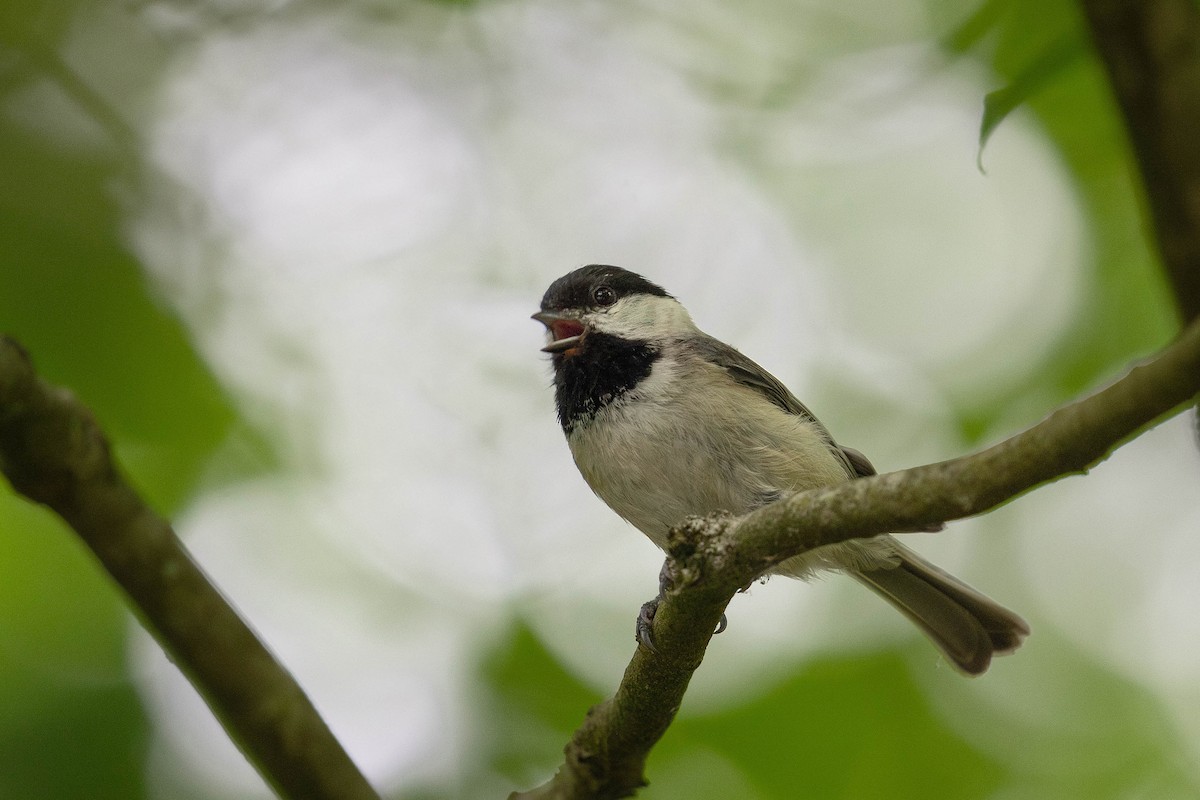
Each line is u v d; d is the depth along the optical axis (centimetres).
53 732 869
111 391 991
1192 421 492
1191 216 467
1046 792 977
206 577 420
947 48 794
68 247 1016
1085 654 1094
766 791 948
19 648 905
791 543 507
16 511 929
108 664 902
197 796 859
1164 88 454
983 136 570
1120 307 1074
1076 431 398
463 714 988
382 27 1196
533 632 1030
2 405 371
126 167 1093
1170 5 446
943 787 965
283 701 427
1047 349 1118
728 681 988
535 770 956
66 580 926
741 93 1180
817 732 965
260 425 1055
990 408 1116
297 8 1182
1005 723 999
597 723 679
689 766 955
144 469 1009
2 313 991
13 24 1093
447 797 939
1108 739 1020
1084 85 935
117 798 855
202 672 419
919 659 995
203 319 1075
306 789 431
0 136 1042
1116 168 1002
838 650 1003
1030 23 771
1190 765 994
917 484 452
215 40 1170
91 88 1098
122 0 1132
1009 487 423
